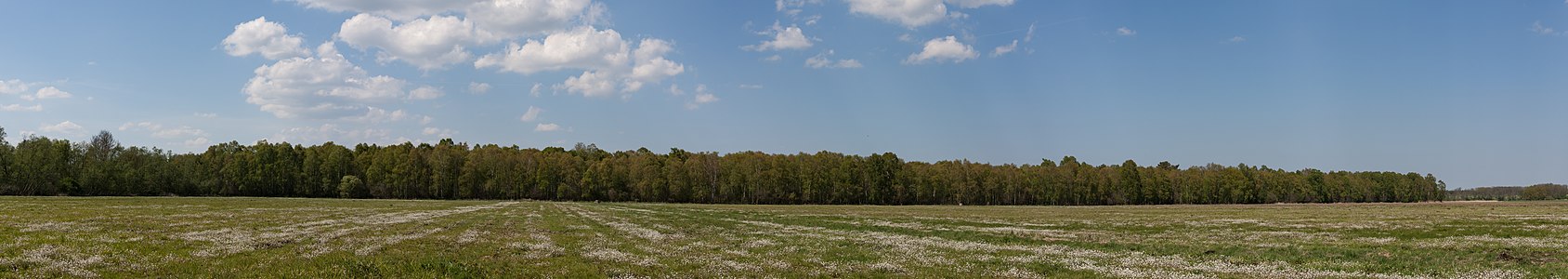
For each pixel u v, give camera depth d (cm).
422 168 14325
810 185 15512
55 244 2528
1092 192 16950
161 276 1905
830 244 3341
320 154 14250
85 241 2672
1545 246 2953
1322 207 10769
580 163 15012
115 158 12950
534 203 11081
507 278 2019
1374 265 2317
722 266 2402
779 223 5388
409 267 2088
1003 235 3981
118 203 7012
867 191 15938
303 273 1948
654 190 14525
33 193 11731
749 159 15312
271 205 7525
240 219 4534
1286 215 6881
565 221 5175
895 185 16000
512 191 14588
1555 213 6272
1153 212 8419
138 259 2203
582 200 14688
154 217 4566
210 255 2359
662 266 2372
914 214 7738
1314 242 3412
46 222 3684
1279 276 2131
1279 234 3950
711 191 15150
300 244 2858
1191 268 2350
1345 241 3428
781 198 15288
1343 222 5047
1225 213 7731
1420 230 4041
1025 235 4025
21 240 2623
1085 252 2900
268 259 2291
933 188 16012
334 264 2120
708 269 2328
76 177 12319
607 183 14588
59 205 6203
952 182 16062
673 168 14688
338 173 14138
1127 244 3347
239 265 2127
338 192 14088
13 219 3947
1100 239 3722
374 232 3616
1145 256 2717
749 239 3647
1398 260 2436
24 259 2070
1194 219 6131
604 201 14425
